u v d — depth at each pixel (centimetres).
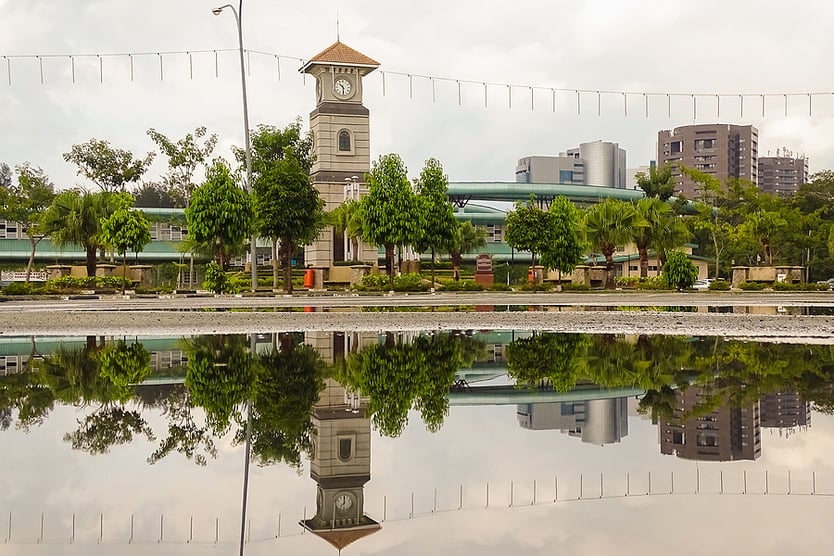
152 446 756
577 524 513
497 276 7756
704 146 17488
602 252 6338
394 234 5000
